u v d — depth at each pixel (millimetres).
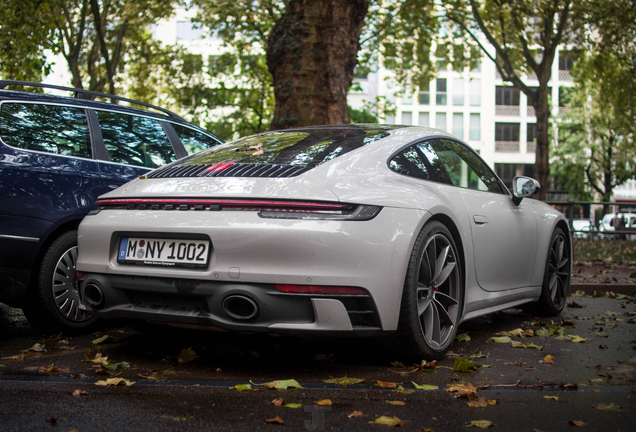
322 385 2607
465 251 3404
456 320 3297
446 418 2174
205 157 3363
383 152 3186
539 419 2170
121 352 3303
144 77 23328
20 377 2693
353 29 8125
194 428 2027
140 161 4332
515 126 49188
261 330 2623
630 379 2779
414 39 21875
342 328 2605
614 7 19234
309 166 2902
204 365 2992
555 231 4832
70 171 3826
